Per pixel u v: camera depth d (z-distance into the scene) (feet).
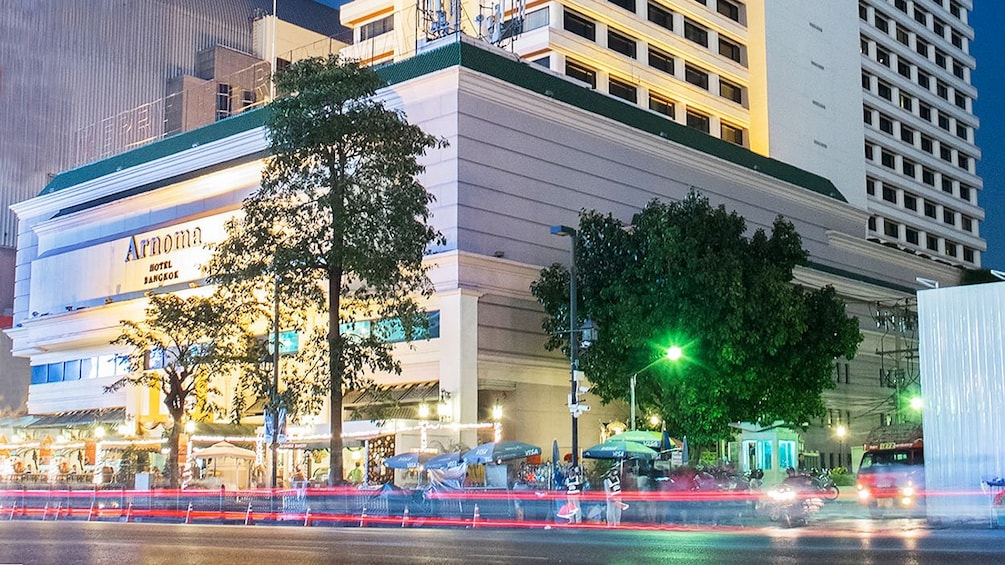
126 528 105.81
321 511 124.88
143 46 357.20
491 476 133.49
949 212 404.16
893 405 226.58
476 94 170.81
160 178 216.13
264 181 137.28
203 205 204.13
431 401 164.35
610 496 107.76
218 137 208.74
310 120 133.08
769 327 146.00
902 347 247.29
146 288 208.64
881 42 362.94
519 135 176.76
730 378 144.77
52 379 239.09
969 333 102.06
